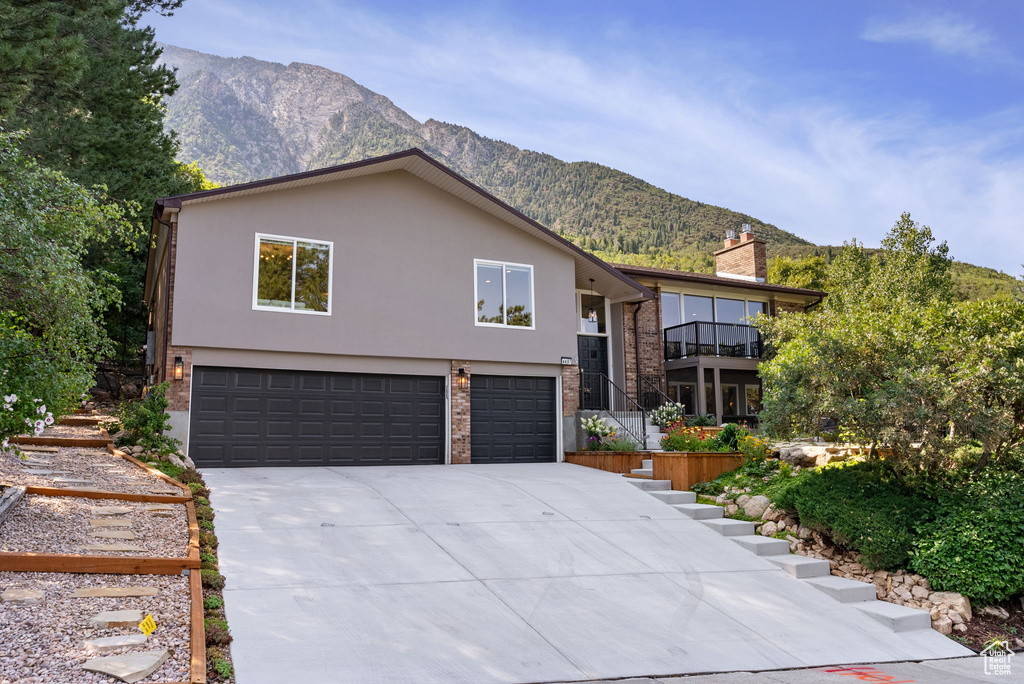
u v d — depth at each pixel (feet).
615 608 23.91
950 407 29.45
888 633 24.63
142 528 24.99
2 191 24.70
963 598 26.66
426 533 30.14
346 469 45.27
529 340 54.85
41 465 32.45
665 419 59.67
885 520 29.78
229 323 44.42
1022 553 26.68
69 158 58.80
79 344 28.02
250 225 45.85
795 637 23.15
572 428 56.13
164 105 83.15
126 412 40.34
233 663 16.94
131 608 18.13
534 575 26.35
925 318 33.60
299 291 46.93
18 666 14.10
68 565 20.03
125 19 64.39
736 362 71.15
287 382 46.60
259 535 27.55
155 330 62.80
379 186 50.57
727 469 43.14
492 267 54.34
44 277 25.62
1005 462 31.71
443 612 21.93
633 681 18.54
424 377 51.21
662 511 37.50
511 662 18.88
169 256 44.27
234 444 44.45
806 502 32.63
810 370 33.88
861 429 32.58
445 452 50.98
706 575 28.50
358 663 17.71
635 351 69.46
